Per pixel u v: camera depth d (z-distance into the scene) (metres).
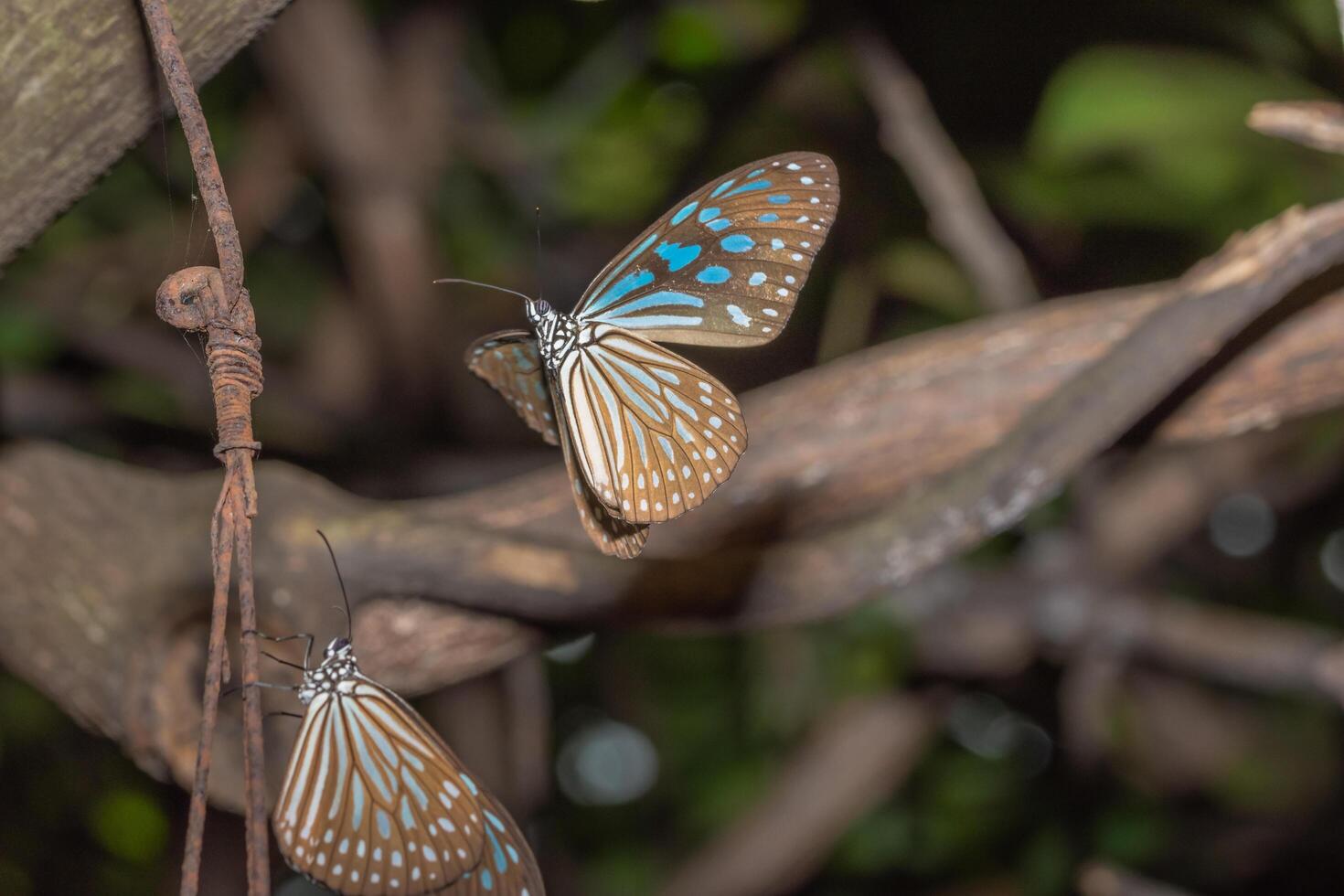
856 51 0.95
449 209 1.32
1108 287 1.09
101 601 0.81
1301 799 1.49
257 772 0.62
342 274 1.32
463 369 1.29
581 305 0.70
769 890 1.33
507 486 0.84
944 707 1.29
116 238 1.23
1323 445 1.14
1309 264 0.76
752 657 1.40
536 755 1.03
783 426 0.84
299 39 1.10
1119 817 1.52
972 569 1.20
